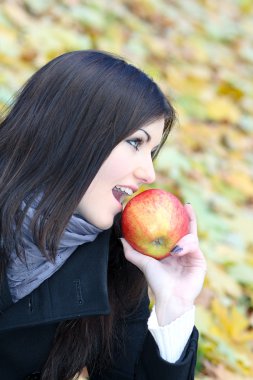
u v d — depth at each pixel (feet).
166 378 6.21
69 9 16.53
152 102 5.92
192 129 15.43
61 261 6.18
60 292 6.19
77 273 6.23
